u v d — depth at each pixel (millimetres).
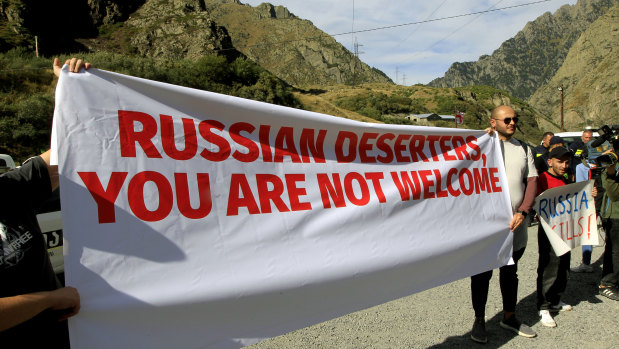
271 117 2354
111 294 1710
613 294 4301
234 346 1992
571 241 4059
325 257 2367
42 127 27406
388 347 3314
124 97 1938
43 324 1532
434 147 3213
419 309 4102
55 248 4398
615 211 4188
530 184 3570
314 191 2469
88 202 1739
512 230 3455
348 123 2641
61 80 1797
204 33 93375
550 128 132500
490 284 4836
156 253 1858
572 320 3814
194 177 2059
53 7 81125
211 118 2186
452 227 3080
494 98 143625
